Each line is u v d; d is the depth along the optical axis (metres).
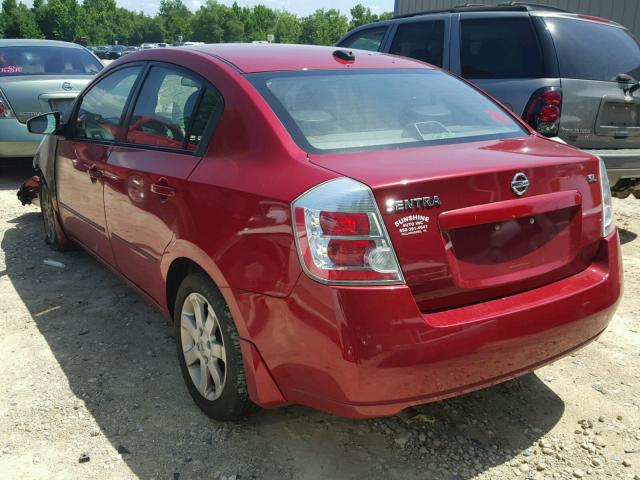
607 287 2.64
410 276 2.18
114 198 3.56
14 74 7.82
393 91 3.08
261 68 2.96
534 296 2.46
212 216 2.61
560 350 2.55
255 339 2.42
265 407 2.53
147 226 3.18
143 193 3.18
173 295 3.19
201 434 2.78
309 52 3.32
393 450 2.68
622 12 11.13
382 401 2.18
